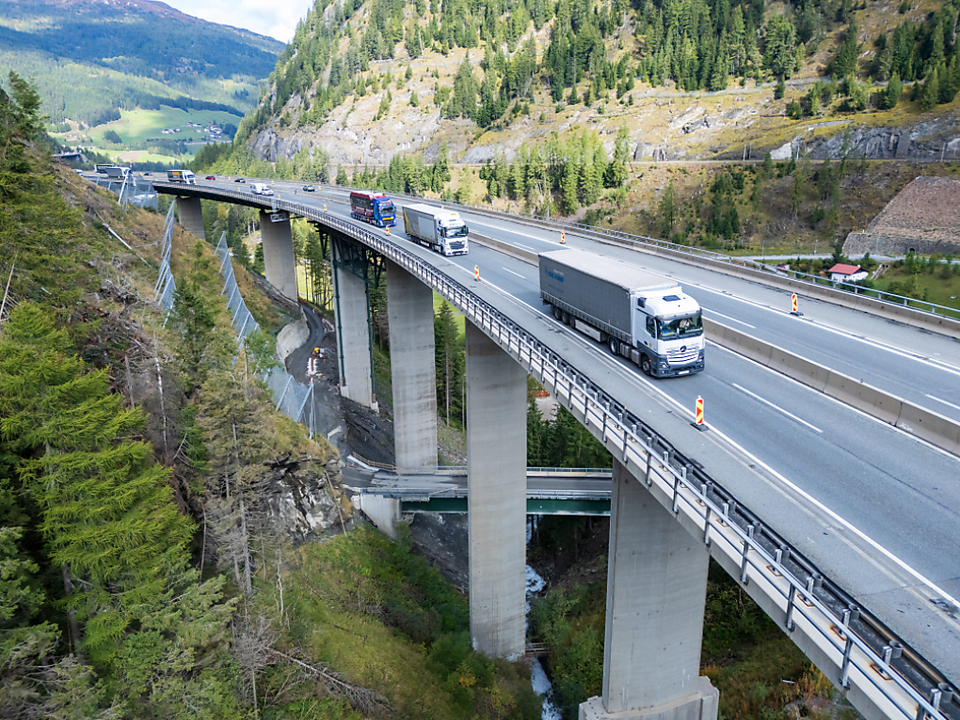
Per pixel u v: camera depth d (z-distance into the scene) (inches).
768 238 6235.2
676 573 1007.6
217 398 1050.1
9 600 647.1
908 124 6673.2
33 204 1176.2
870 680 420.5
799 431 831.1
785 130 7421.3
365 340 2785.4
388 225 2630.4
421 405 2306.8
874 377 973.8
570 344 1198.9
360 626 1417.3
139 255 2096.5
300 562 1475.1
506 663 1665.8
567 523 2330.2
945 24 7613.2
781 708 1318.9
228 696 824.3
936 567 556.7
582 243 2228.1
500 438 1589.6
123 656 719.1
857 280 4805.6
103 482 730.2
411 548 1911.9
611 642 1027.3
